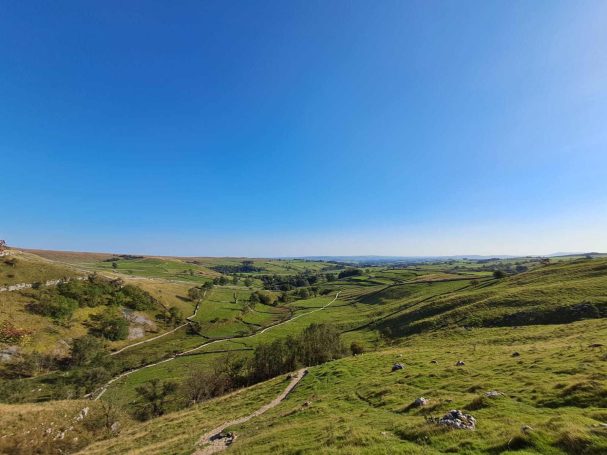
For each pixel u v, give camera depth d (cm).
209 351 11638
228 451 2402
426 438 1805
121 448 3641
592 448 1340
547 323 7338
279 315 17725
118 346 12331
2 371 9138
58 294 13038
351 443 1892
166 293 17575
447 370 3722
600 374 2622
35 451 4312
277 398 4416
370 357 5778
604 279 8981
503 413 2081
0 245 14500
